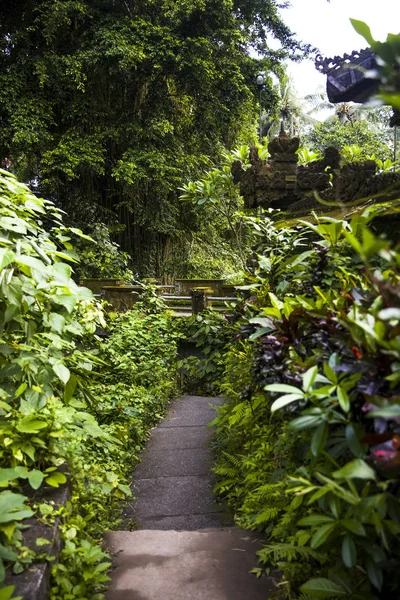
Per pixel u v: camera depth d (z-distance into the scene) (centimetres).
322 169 635
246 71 1412
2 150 1313
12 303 219
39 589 155
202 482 373
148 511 327
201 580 203
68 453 238
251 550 225
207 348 734
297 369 187
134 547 231
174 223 1518
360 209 370
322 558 175
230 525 301
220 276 1530
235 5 1420
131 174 1292
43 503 200
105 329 739
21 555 164
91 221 1375
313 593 152
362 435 145
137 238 1523
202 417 557
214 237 1641
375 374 137
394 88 83
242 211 656
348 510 142
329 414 150
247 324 315
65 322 255
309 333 207
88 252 1287
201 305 806
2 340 238
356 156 743
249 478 279
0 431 203
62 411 240
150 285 845
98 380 572
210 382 727
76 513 229
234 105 1403
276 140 664
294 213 546
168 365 708
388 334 126
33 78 1287
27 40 1278
